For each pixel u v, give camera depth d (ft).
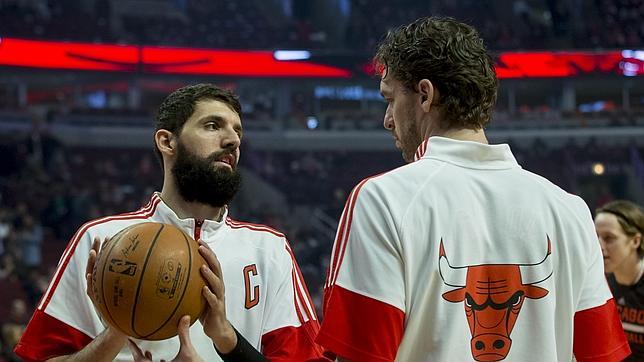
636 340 19.17
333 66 109.50
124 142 108.27
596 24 120.67
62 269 11.85
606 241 18.88
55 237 80.53
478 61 8.92
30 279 66.08
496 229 8.64
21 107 104.73
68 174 95.20
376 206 8.45
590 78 111.04
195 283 8.95
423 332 8.43
